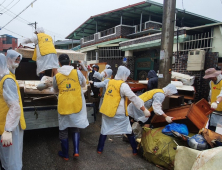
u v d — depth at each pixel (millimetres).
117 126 3129
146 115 2998
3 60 2098
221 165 1915
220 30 6371
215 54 6418
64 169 2820
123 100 3119
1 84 2051
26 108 3330
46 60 4012
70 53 4879
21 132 2342
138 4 10617
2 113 2109
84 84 3225
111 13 12836
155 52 10398
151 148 2990
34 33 4496
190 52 6797
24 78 4840
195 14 11156
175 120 3184
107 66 6730
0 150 2154
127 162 3072
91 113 4043
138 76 11516
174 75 6641
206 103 3758
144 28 11914
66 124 2986
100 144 3314
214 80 3912
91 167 2900
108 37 13867
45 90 3498
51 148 3523
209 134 2648
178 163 2459
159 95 3305
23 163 2932
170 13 4051
